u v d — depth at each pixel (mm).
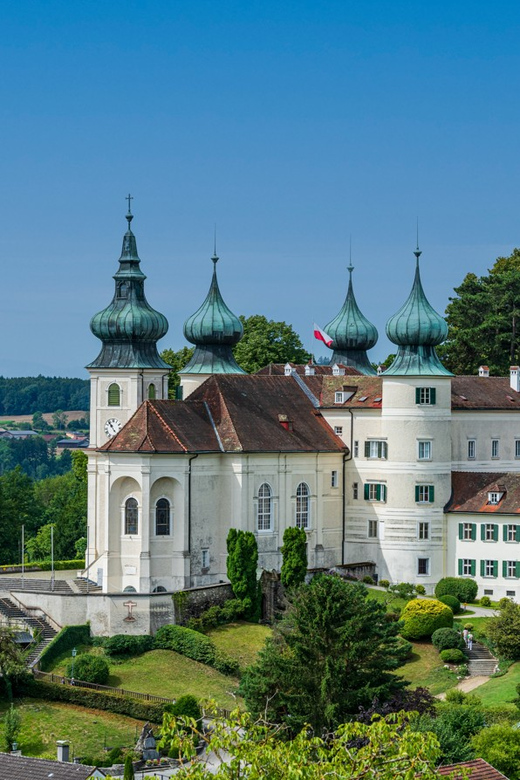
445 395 159000
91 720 120812
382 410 159500
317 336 187625
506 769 96812
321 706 106250
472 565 155250
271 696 107750
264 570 148250
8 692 124188
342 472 162875
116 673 130750
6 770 94500
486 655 136750
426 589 157125
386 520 159000
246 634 140750
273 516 153625
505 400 174000
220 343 177125
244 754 64312
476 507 155625
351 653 108562
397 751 66250
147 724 115125
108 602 136500
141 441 144000
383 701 109062
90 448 162000
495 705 116688
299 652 108812
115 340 167250
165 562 145250
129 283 168250
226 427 152000
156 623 137500
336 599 112062
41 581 152125
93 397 166625
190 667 132750
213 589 143500
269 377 164625
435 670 133750
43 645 133750
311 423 162500
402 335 159000
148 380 166750
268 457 152875
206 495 148625
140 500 143625
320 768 63719
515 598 152750
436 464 157875
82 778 92562
